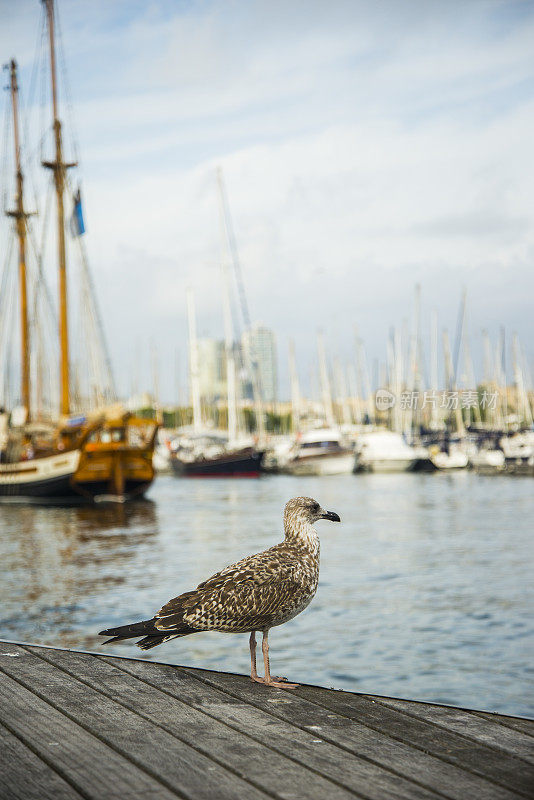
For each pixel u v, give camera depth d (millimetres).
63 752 4402
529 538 32938
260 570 5637
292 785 4012
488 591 21594
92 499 52344
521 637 16672
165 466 94688
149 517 43875
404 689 13398
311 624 17891
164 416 115188
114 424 50844
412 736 4660
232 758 4340
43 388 63219
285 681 5801
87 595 21516
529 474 71562
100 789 3953
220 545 31906
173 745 4516
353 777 4105
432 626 17688
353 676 14156
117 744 4520
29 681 5695
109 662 6230
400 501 51906
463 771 4172
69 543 33250
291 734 4699
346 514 44375
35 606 20047
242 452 79688
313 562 5863
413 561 27172
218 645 15930
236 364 87688
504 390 74125
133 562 27688
